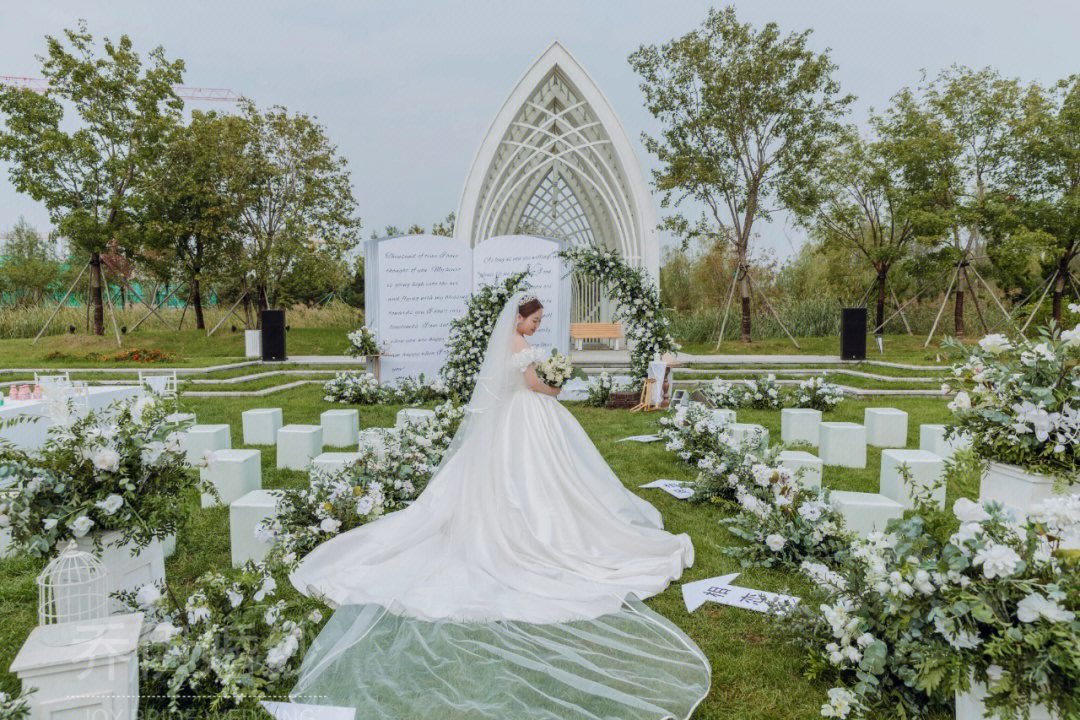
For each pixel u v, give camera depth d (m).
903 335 22.27
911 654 2.36
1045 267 20.09
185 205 21.61
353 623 3.13
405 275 11.70
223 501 5.10
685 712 2.49
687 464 6.48
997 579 2.14
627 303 10.84
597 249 10.91
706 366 15.59
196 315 25.27
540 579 3.59
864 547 2.68
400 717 2.43
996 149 18.86
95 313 20.89
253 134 22.16
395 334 11.74
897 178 19.97
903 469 2.77
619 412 9.85
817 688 2.68
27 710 2.04
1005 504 3.76
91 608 2.76
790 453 5.60
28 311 23.36
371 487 4.39
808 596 3.52
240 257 22.94
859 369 14.74
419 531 3.99
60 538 2.98
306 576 3.64
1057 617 1.94
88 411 3.29
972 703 2.20
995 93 18.56
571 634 3.07
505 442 4.07
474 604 3.31
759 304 26.16
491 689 2.61
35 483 2.88
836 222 21.03
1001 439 3.64
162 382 8.21
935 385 12.04
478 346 10.76
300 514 4.14
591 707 2.50
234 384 12.27
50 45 19.17
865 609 2.62
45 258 36.62
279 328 16.33
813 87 18.91
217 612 2.71
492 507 3.93
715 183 20.05
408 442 5.36
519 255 11.72
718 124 19.33
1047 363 3.56
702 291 29.36
